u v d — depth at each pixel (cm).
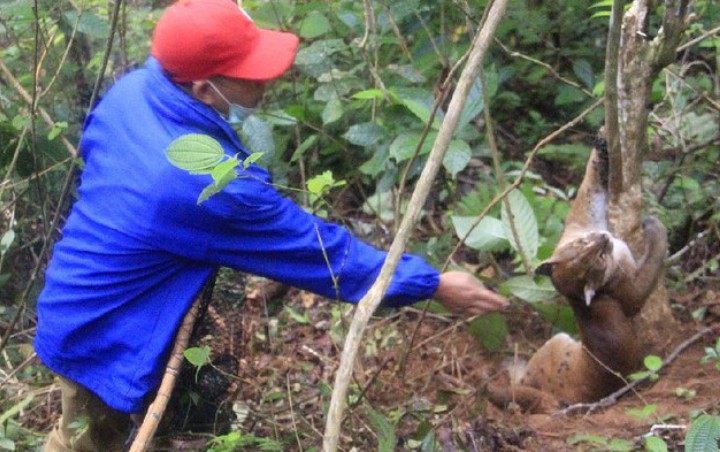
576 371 429
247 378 439
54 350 334
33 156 433
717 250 516
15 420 425
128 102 323
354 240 329
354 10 524
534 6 629
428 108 473
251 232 315
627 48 389
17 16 467
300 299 534
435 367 453
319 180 319
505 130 660
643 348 429
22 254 482
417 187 244
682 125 536
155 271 322
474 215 514
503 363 476
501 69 600
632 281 404
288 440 382
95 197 324
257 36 322
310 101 578
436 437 367
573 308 414
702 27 515
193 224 312
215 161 279
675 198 532
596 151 404
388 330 487
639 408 396
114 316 326
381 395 438
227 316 362
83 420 344
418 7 516
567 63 644
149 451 356
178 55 311
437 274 329
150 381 328
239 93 321
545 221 512
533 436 381
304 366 461
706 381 407
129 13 547
